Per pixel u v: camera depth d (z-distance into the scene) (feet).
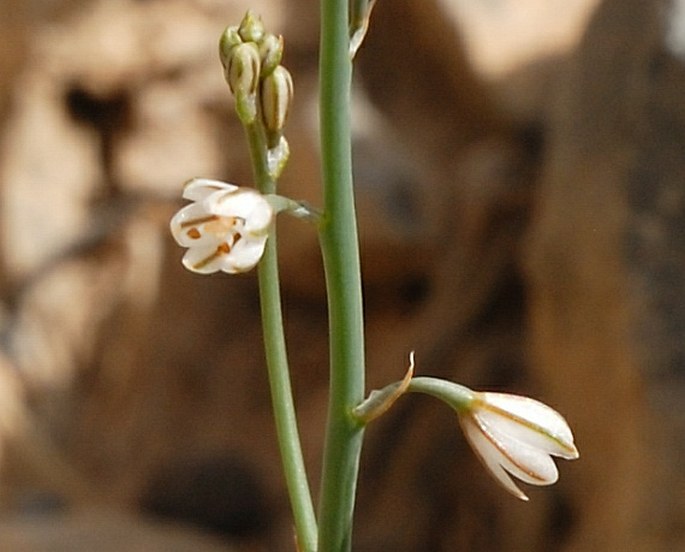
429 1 1.99
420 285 1.93
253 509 1.93
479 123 1.98
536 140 1.87
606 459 1.35
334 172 0.82
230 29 0.82
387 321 1.94
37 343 2.01
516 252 1.78
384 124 2.01
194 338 2.08
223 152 2.11
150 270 2.08
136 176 2.10
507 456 0.82
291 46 2.08
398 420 1.78
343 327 0.83
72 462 1.95
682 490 1.20
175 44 2.12
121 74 2.10
